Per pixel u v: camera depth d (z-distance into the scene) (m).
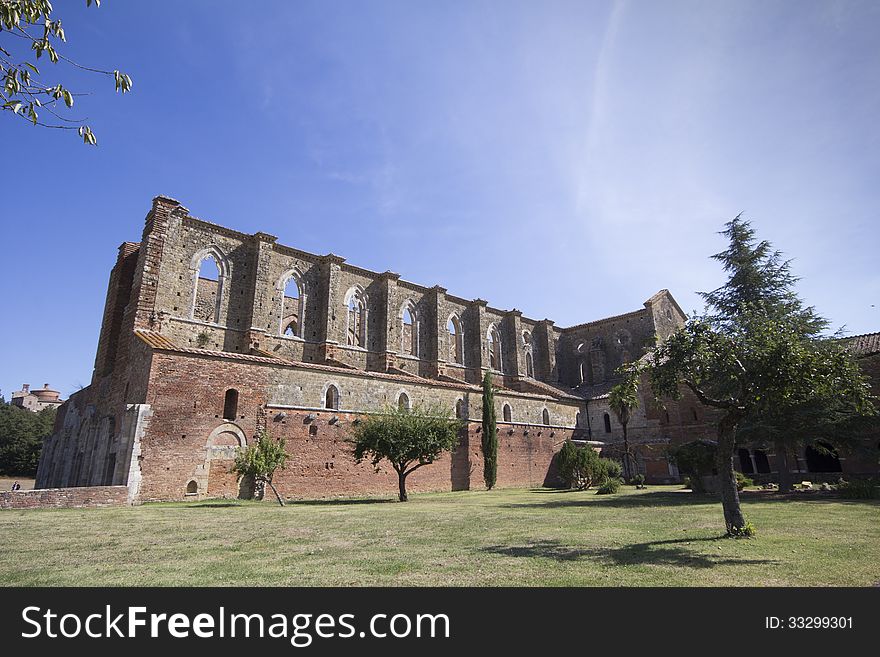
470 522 17.69
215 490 28.23
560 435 52.81
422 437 30.23
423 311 56.16
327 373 35.03
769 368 13.81
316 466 32.56
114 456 31.53
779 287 38.50
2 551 12.15
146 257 36.34
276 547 12.57
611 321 69.19
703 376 15.02
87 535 14.70
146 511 21.59
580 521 17.61
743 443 30.53
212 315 47.88
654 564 10.06
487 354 61.03
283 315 47.62
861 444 29.34
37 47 7.66
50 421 73.31
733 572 9.34
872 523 15.87
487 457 43.44
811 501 23.84
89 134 8.11
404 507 24.53
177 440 27.31
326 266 47.53
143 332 32.09
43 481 44.91
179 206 39.22
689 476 31.06
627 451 45.47
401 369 51.59
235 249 42.34
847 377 13.72
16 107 7.49
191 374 28.64
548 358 68.50
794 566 9.79
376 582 8.91
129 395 30.98
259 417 30.89
